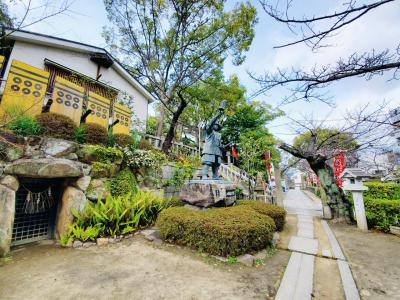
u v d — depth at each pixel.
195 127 19.03
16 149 4.04
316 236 5.33
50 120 4.83
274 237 4.86
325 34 2.33
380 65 2.21
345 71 2.40
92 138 5.60
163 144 10.41
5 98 4.43
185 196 5.86
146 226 5.22
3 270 3.14
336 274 3.19
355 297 2.49
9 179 3.83
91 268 3.21
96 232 4.29
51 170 4.22
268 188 11.73
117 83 11.30
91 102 6.15
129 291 2.58
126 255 3.73
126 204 4.95
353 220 6.91
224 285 2.76
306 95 2.84
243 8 9.95
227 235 3.53
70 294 2.50
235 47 11.29
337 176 8.98
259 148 10.66
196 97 13.15
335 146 7.44
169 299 2.42
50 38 8.48
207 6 10.49
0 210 3.66
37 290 2.59
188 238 3.98
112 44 11.08
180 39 11.47
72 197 4.62
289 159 17.31
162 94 12.32
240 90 12.41
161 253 3.82
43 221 4.68
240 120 17.20
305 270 3.23
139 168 6.50
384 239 5.00
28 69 4.82
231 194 6.07
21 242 4.29
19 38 7.93
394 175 10.45
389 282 2.90
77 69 9.47
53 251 3.91
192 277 2.96
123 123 7.25
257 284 2.81
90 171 5.04
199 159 11.38
